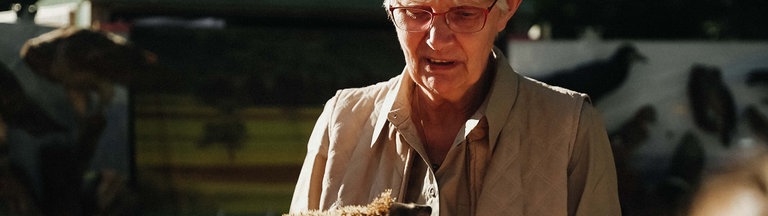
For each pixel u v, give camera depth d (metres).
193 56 8.14
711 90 9.02
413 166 3.18
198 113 8.15
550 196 3.09
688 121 9.04
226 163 8.19
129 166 8.00
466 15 2.95
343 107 3.31
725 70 9.05
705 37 15.14
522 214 3.07
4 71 7.69
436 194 3.08
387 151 3.21
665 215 8.98
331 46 8.33
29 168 7.76
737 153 9.00
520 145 3.13
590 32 9.06
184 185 8.13
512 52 8.87
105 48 7.90
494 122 3.10
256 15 9.62
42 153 7.78
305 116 8.30
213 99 8.17
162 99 8.08
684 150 9.02
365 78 8.39
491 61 3.21
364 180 3.20
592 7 14.66
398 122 3.13
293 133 8.28
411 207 2.79
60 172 7.82
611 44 8.97
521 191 3.08
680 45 9.02
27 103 7.73
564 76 8.95
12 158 7.70
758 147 8.98
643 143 9.02
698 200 8.97
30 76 7.75
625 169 8.97
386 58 8.41
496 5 3.01
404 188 3.13
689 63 9.05
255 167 8.23
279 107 8.26
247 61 8.21
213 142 8.17
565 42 8.93
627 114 9.04
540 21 14.62
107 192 7.94
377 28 9.97
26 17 10.42
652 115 9.03
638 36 15.00
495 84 3.13
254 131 8.23
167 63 8.09
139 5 9.23
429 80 2.99
